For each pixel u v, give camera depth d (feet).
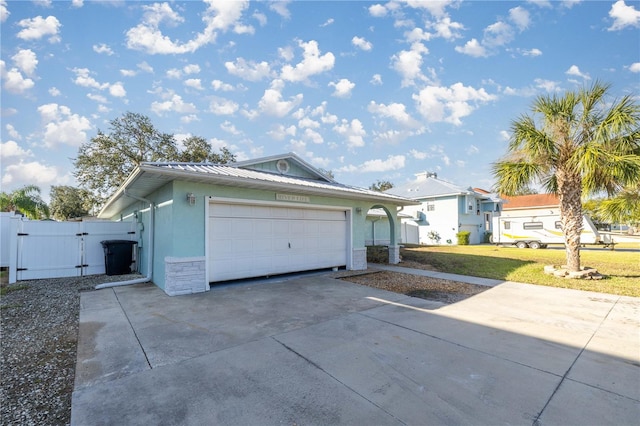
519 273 33.73
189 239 24.17
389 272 35.78
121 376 10.77
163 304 20.72
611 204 34.45
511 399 9.25
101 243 34.19
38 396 9.82
